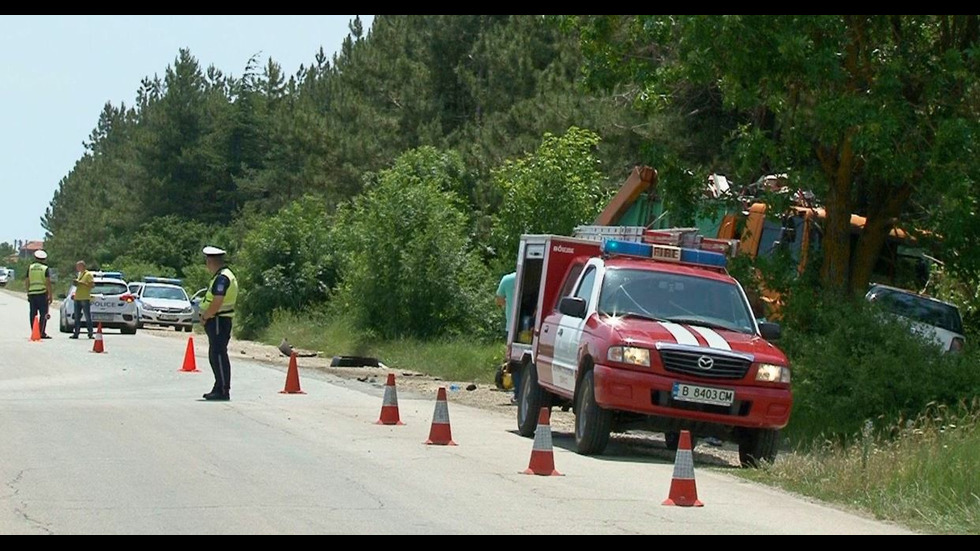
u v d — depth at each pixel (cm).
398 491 1697
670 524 1541
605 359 2161
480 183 6738
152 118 14462
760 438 2208
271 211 11894
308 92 12750
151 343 5516
